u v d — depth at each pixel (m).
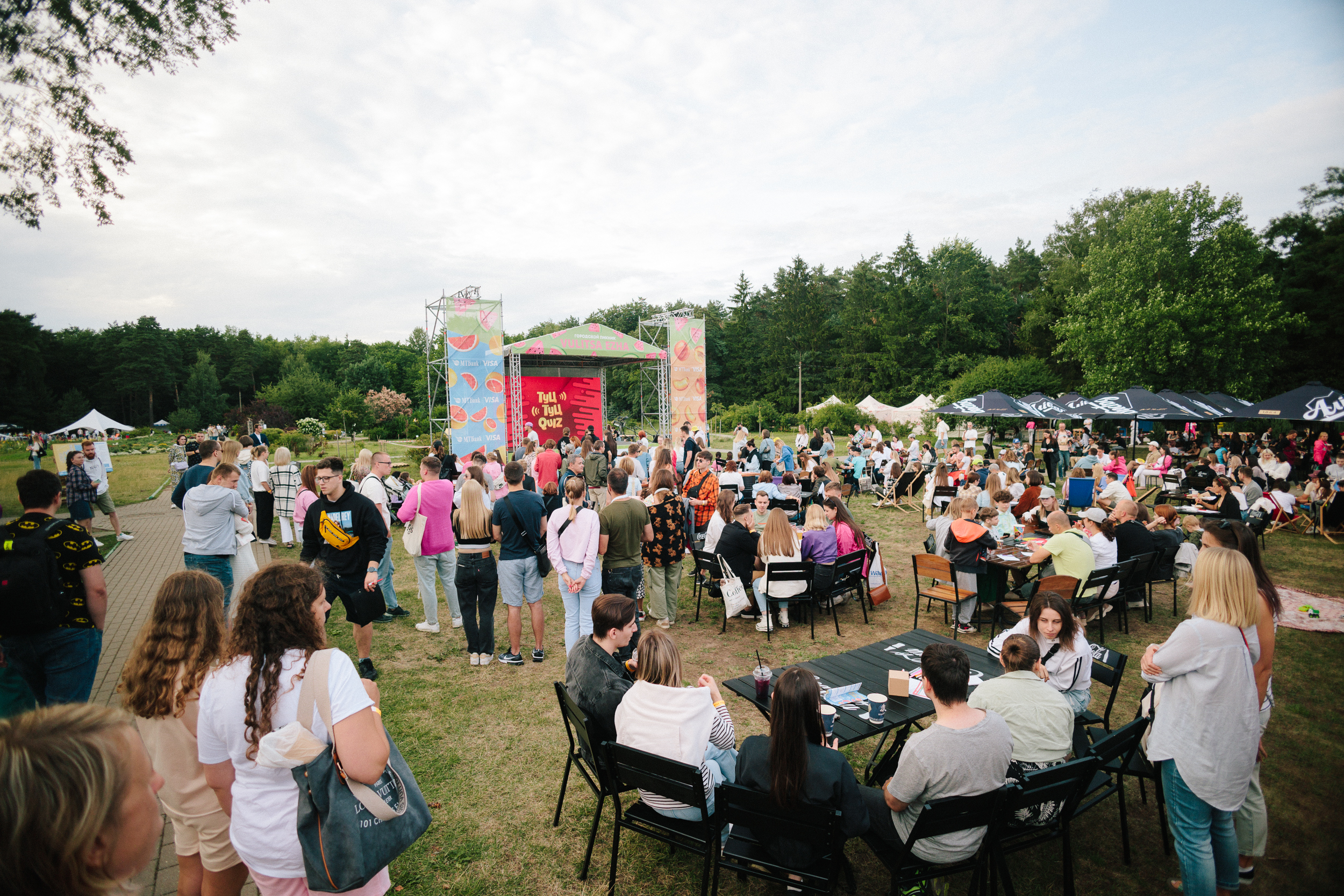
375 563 4.86
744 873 2.57
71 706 1.13
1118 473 13.78
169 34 5.70
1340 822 3.31
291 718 1.82
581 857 3.17
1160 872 3.03
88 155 5.80
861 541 6.73
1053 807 2.70
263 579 1.93
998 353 50.75
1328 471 12.28
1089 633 6.14
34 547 3.25
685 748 2.67
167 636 2.13
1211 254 27.52
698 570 6.80
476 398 17.25
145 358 67.75
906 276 54.69
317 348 84.12
